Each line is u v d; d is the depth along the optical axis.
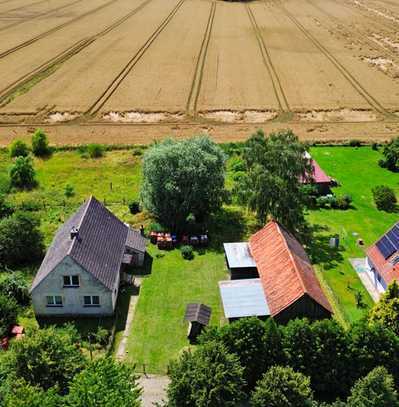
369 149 90.38
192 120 99.12
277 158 61.69
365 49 144.50
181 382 37.53
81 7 180.38
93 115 99.50
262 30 159.62
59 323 50.53
